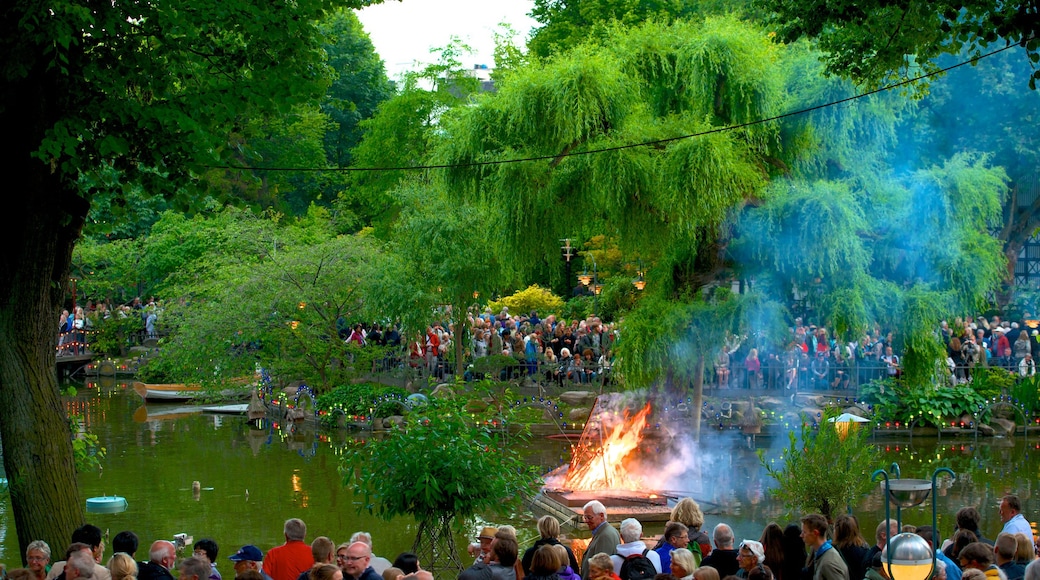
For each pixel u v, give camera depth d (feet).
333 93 206.69
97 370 140.56
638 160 74.64
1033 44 44.34
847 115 79.61
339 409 99.60
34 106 39.86
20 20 35.96
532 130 77.15
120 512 65.26
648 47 81.61
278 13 42.50
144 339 146.51
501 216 79.51
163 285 144.05
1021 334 108.58
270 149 173.37
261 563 36.55
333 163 204.74
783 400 100.78
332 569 28.43
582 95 75.31
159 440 92.73
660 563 35.24
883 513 64.95
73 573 28.96
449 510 43.60
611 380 105.40
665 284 86.48
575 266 155.84
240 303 104.17
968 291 82.33
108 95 39.81
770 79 79.00
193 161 41.63
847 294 80.48
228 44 44.01
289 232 122.31
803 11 50.57
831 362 104.12
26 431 40.16
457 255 103.50
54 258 41.88
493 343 110.63
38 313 40.81
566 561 31.17
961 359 104.53
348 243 109.91
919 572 25.39
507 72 84.38
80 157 40.65
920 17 46.85
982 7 45.24
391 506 43.42
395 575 30.55
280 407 104.17
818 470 54.65
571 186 77.61
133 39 40.78
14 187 40.68
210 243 139.23
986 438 96.99
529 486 47.39
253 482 74.38
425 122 166.91
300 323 104.42
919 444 93.71
